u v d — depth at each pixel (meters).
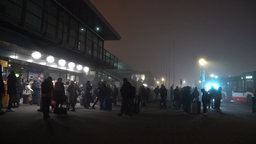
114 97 24.55
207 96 19.67
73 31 23.45
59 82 14.08
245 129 11.95
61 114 13.86
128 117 14.87
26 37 16.16
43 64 18.39
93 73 30.14
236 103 38.84
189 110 19.70
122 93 15.48
